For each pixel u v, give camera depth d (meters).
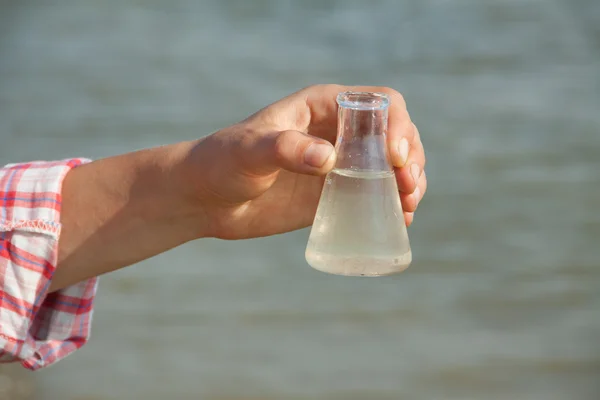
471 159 11.43
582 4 19.64
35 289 2.62
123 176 2.71
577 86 14.64
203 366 7.02
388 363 7.16
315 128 2.80
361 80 15.30
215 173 2.57
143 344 7.27
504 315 8.02
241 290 8.16
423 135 12.24
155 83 14.66
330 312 7.88
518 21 18.67
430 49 16.94
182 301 7.94
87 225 2.73
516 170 11.15
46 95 13.95
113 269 2.79
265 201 2.73
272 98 14.11
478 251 9.16
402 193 2.72
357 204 2.34
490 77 15.24
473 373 7.13
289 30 18.11
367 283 8.41
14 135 12.27
